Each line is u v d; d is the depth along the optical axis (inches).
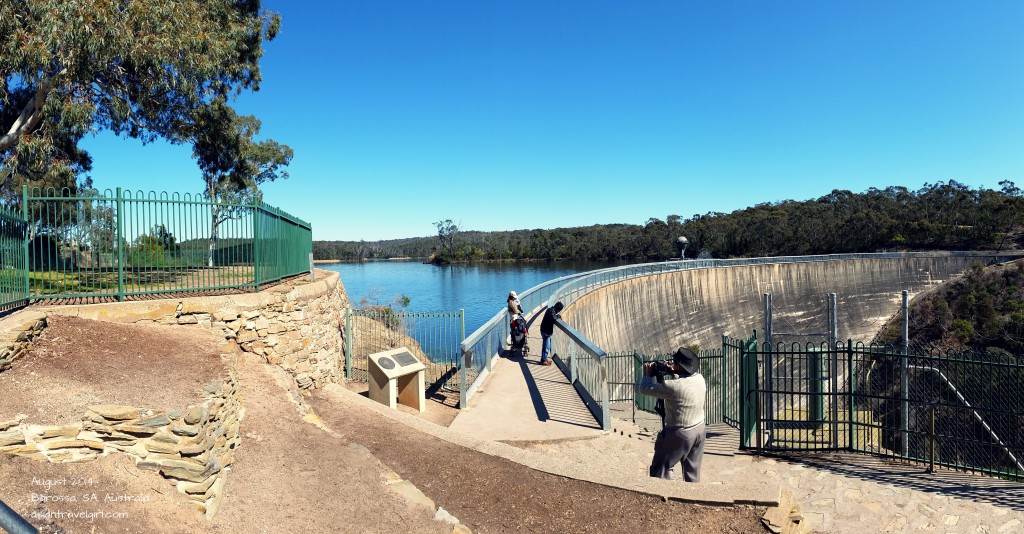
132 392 212.8
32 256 318.3
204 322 320.5
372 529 188.7
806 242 4382.4
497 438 329.1
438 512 203.0
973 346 1711.4
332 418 321.1
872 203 4997.5
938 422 321.1
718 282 1923.0
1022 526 210.2
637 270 1422.2
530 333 624.4
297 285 404.5
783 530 187.6
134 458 186.2
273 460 233.0
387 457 263.0
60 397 200.8
